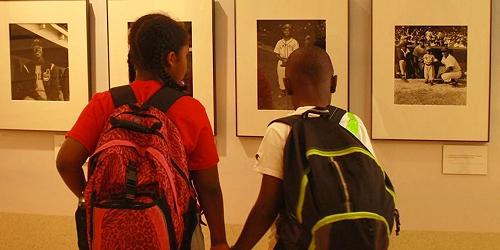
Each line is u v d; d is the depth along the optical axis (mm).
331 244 1248
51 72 2514
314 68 1448
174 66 1495
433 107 2287
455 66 2264
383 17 2287
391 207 1319
